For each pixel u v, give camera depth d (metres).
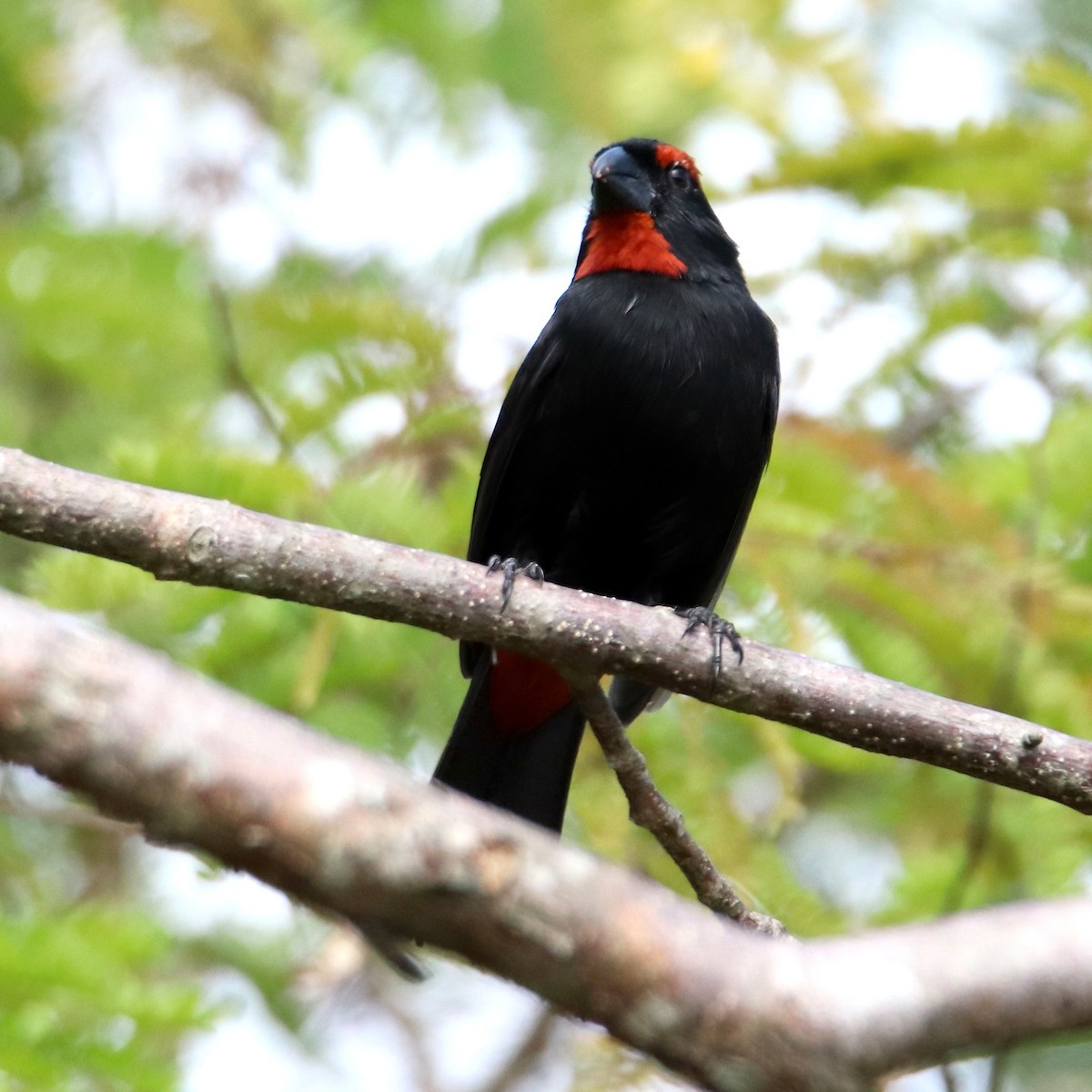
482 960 3.78
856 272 11.36
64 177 13.78
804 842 12.94
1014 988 3.64
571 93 13.28
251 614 9.20
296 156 13.29
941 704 7.49
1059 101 12.48
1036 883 9.88
